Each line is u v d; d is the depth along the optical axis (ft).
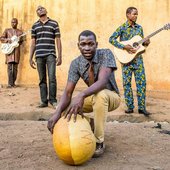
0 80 37.40
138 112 23.17
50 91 24.71
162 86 31.78
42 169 10.80
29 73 36.37
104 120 11.68
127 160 11.63
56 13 35.83
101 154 12.02
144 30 32.65
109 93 11.86
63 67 35.35
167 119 22.77
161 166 11.10
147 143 13.67
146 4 32.63
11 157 11.93
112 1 34.04
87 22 34.91
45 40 24.08
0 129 16.14
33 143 13.52
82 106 11.02
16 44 34.55
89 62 11.84
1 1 37.76
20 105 26.43
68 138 10.55
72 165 11.02
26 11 36.86
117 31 22.33
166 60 31.76
